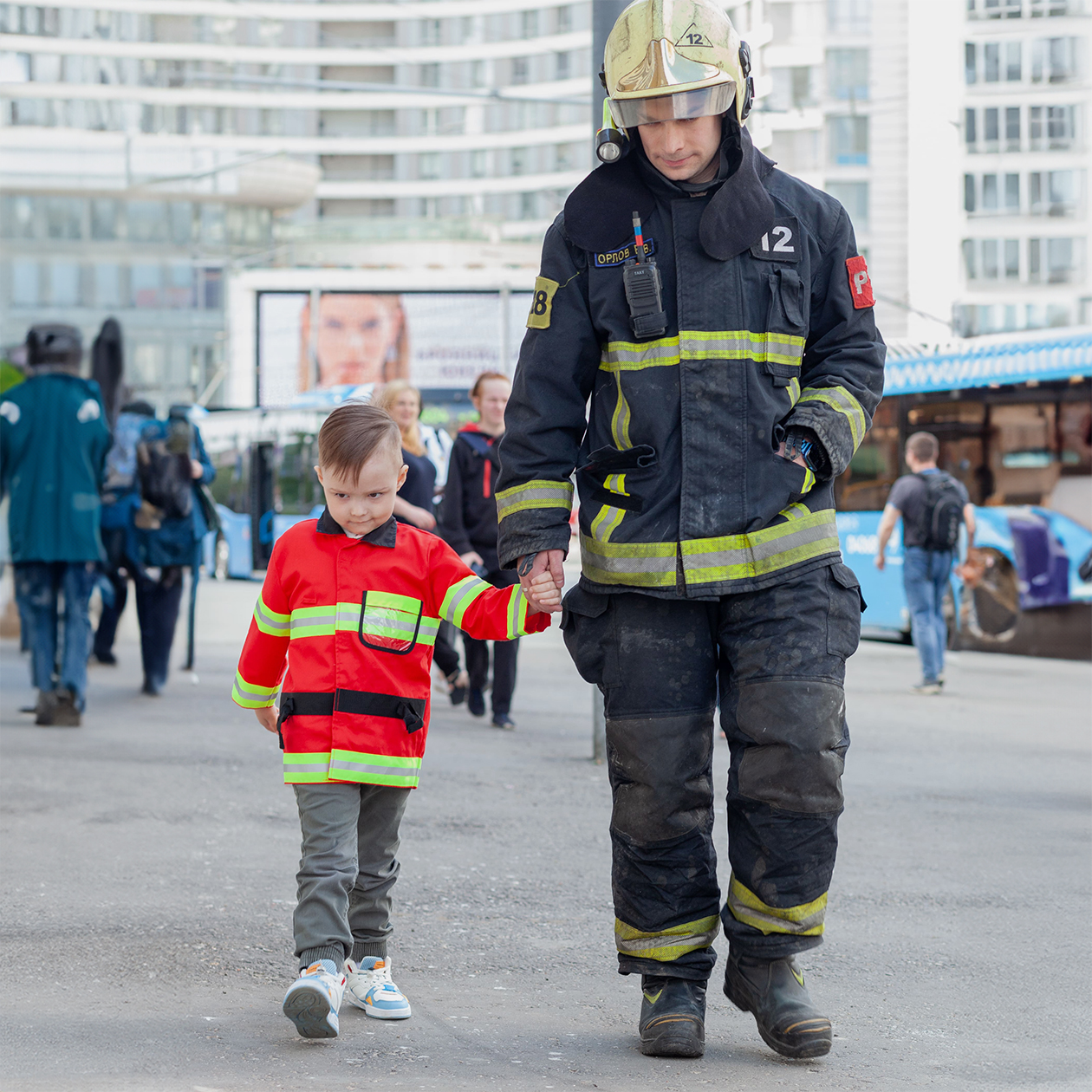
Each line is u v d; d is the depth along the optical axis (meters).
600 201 3.80
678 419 3.75
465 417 57.00
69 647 9.55
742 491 3.74
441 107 111.44
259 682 4.21
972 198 56.19
